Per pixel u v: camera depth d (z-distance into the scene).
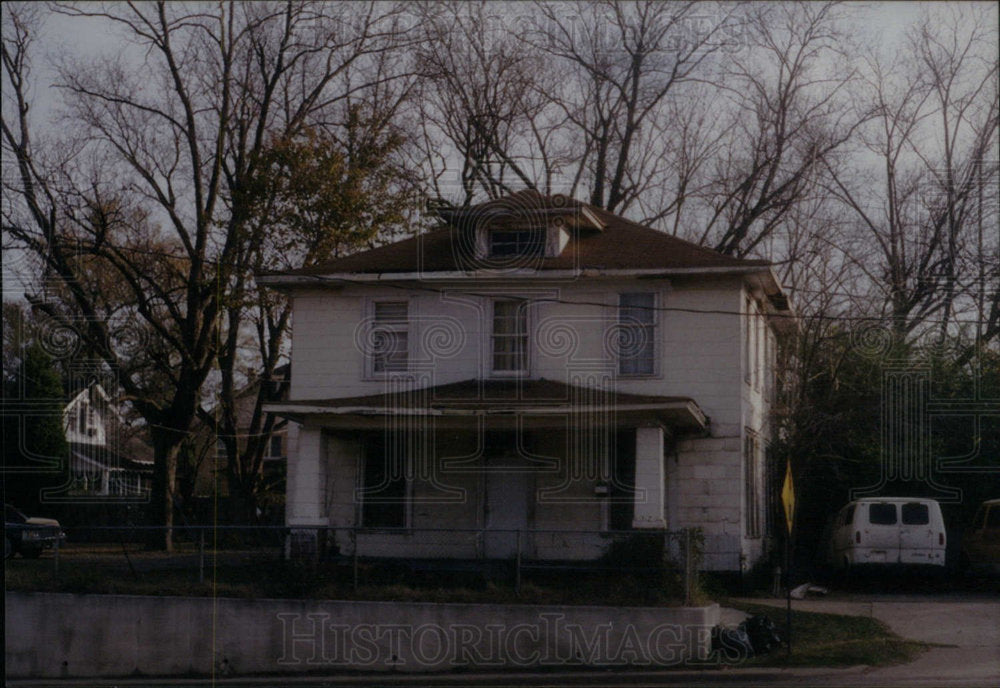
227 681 17.25
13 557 28.92
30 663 18.55
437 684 16.22
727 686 14.94
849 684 14.75
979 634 18.73
